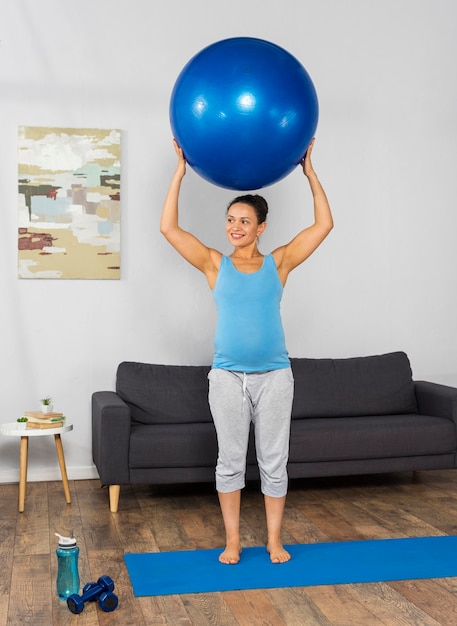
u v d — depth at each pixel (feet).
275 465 10.67
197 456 13.52
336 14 16.80
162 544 11.36
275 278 10.70
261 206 10.80
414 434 14.26
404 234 17.26
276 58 9.96
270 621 8.54
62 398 15.84
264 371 10.66
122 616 8.70
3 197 15.48
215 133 9.81
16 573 10.10
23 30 15.52
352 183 16.98
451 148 17.43
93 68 15.80
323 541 11.49
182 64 16.14
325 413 15.33
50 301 15.75
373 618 8.60
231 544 10.54
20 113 15.52
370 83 17.01
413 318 17.35
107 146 15.79
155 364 15.67
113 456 13.23
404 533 11.85
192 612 8.80
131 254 16.06
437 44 17.31
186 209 16.25
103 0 15.81
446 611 8.80
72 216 15.70
